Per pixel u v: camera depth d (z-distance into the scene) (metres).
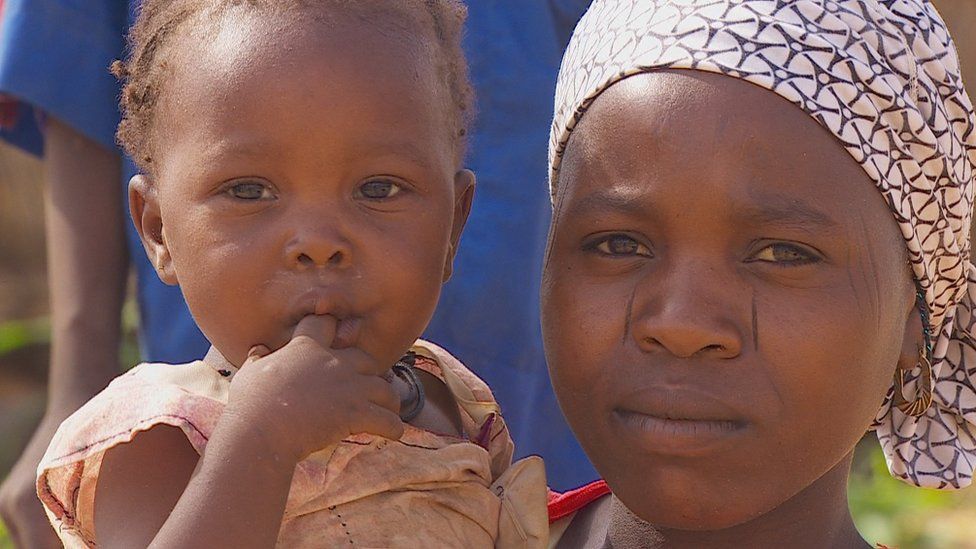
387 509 2.28
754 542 2.30
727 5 2.15
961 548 6.27
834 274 2.10
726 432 2.08
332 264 2.23
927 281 2.29
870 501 6.86
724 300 2.08
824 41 2.12
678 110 2.10
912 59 2.20
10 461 8.27
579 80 2.27
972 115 2.31
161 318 3.57
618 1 2.30
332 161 2.22
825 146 2.10
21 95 3.52
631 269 2.17
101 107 3.59
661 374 2.10
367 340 2.28
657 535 2.36
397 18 2.33
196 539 2.01
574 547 2.59
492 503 2.43
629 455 2.14
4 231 10.51
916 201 2.21
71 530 2.27
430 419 2.53
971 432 2.55
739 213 2.07
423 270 2.30
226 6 2.30
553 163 2.42
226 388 2.30
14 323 10.00
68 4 3.54
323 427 2.14
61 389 3.74
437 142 2.34
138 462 2.21
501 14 3.54
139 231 2.50
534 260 3.56
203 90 2.25
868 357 2.14
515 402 3.52
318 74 2.21
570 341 2.21
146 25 2.44
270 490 2.07
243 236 2.23
